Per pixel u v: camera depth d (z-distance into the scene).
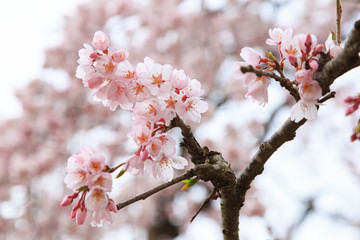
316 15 8.79
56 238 8.08
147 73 1.83
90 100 8.04
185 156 7.18
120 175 1.88
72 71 8.21
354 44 1.67
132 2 8.49
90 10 8.38
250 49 1.84
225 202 2.09
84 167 1.81
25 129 7.98
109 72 1.82
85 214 1.83
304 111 1.82
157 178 1.94
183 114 1.87
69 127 8.02
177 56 8.32
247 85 1.83
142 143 1.85
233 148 7.50
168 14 8.38
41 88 8.36
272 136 2.03
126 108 1.89
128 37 8.32
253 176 2.08
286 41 1.83
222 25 8.51
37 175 7.92
